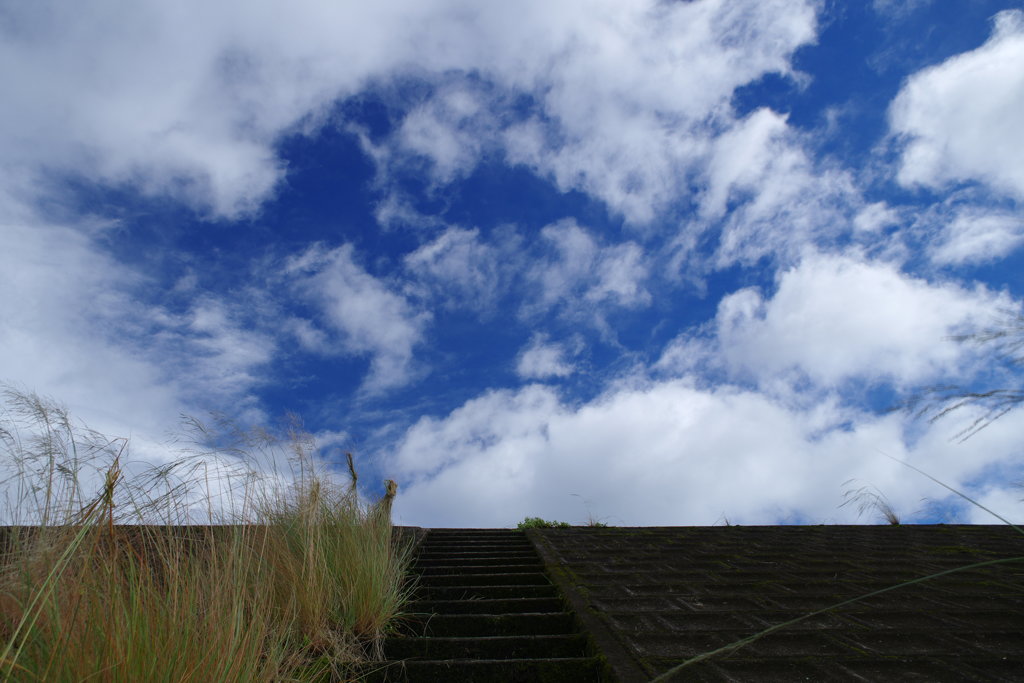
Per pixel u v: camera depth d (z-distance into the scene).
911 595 3.88
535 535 6.37
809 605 3.62
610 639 2.89
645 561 4.98
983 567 4.75
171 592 2.10
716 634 3.02
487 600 3.69
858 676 2.52
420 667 2.56
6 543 2.05
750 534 6.59
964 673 2.57
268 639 2.39
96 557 2.03
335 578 3.09
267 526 3.05
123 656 1.76
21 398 2.17
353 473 3.94
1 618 1.84
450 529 7.32
